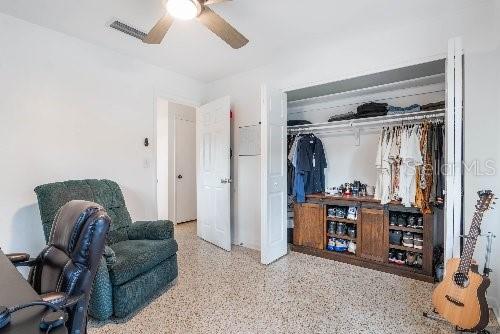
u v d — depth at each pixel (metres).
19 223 2.28
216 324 1.83
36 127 2.38
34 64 2.36
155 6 2.10
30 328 0.66
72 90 2.60
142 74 3.21
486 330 1.74
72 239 1.00
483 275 1.67
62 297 0.84
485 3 2.07
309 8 2.14
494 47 2.04
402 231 2.74
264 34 2.57
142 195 3.20
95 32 2.52
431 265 2.50
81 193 2.32
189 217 5.28
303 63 3.03
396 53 2.47
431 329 1.77
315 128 3.63
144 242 2.32
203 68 3.47
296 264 2.96
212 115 3.69
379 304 2.10
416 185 2.59
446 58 2.11
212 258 3.14
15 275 0.98
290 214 3.86
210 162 3.74
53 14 2.21
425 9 2.16
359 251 2.95
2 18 2.19
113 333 1.74
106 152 2.87
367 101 3.44
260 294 2.26
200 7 1.66
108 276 1.83
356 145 3.50
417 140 2.59
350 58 2.72
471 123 2.12
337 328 1.79
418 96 3.08
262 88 2.95
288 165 3.59
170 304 2.10
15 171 2.26
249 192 3.58
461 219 1.87
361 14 2.23
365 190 3.30
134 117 3.12
